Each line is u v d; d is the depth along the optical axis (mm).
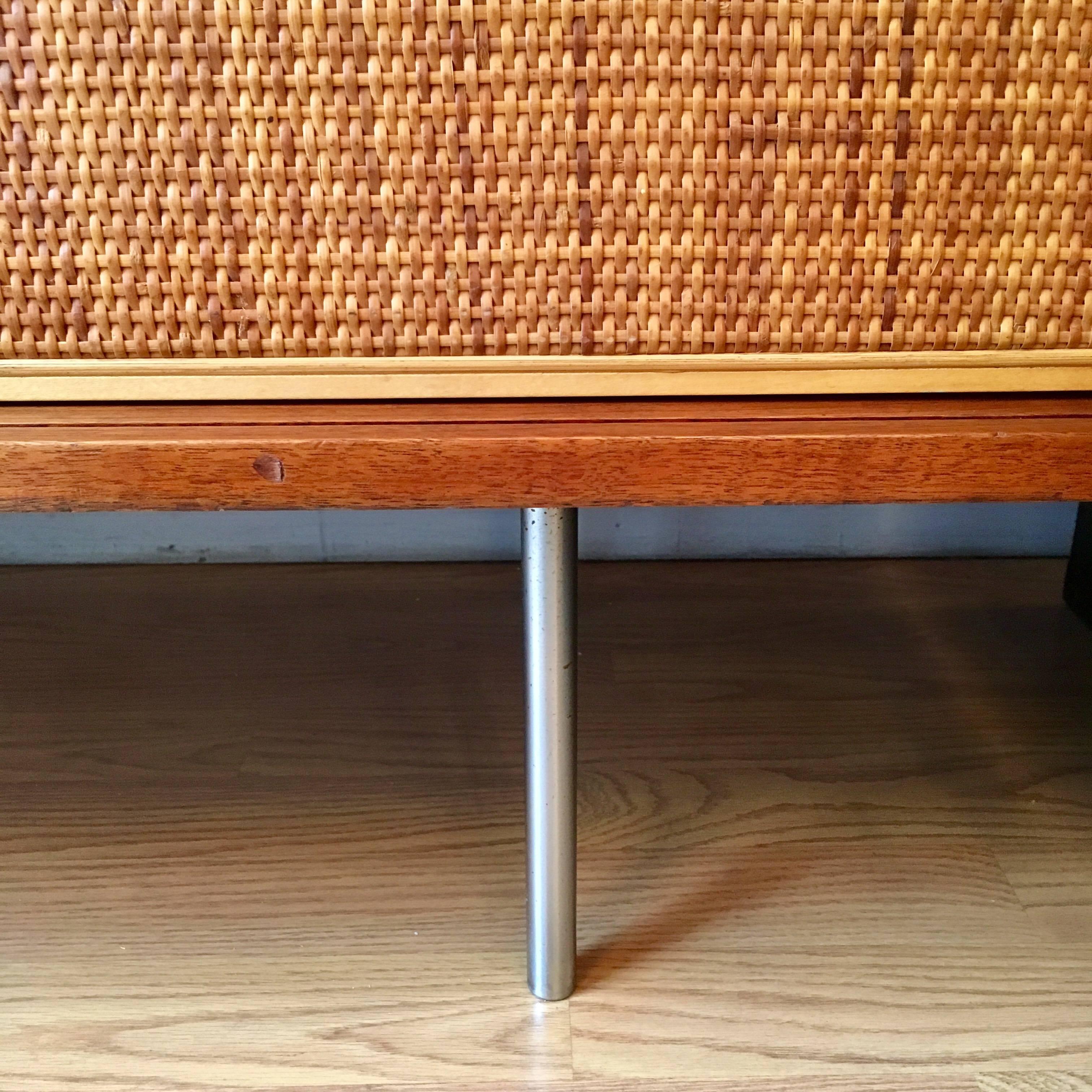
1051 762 786
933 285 425
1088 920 631
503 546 1106
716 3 382
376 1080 524
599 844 692
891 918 631
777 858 681
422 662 925
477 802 740
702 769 775
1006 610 1019
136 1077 527
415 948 608
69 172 403
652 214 410
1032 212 416
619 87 393
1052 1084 523
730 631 977
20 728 824
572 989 574
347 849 690
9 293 421
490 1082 522
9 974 588
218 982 584
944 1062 535
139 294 421
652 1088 519
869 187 409
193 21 381
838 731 826
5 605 1012
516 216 411
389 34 384
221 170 403
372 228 412
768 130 399
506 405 442
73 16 381
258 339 429
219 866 674
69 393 436
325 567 1099
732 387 440
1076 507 1091
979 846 694
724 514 1103
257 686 886
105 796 744
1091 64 395
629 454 407
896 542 1119
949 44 390
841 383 439
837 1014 562
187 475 409
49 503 413
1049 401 449
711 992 576
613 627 983
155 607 1014
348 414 432
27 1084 523
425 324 427
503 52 387
